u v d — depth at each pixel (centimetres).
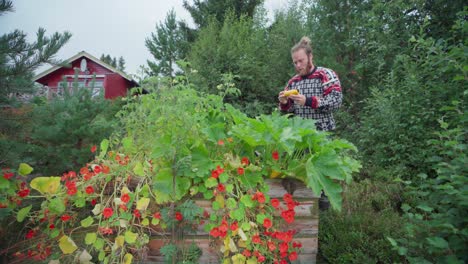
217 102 240
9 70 199
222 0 1586
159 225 187
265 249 180
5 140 201
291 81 299
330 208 275
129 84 1413
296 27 784
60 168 319
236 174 191
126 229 176
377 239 233
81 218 213
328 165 184
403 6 562
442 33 548
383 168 405
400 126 379
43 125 317
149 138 212
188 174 179
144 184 191
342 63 689
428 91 361
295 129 198
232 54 762
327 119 278
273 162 194
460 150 176
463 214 158
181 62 238
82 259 171
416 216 171
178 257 178
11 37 199
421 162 349
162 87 220
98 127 332
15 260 194
